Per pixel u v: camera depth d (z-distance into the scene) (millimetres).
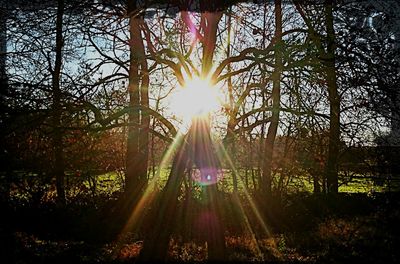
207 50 10609
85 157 13758
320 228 13938
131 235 14156
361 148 10648
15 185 11688
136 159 16375
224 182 15820
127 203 15977
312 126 11109
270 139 16484
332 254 10781
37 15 11430
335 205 14703
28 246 12148
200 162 10570
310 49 10102
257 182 17625
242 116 10953
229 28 13266
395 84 9852
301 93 11102
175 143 10656
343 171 11250
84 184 15969
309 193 17062
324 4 10297
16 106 10312
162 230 10594
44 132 10695
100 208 15922
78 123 11016
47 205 14227
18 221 12578
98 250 12375
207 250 10977
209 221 10688
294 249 12602
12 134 10523
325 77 10539
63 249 12344
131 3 11391
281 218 16438
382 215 9414
